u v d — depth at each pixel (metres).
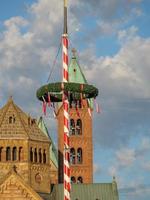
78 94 144.75
